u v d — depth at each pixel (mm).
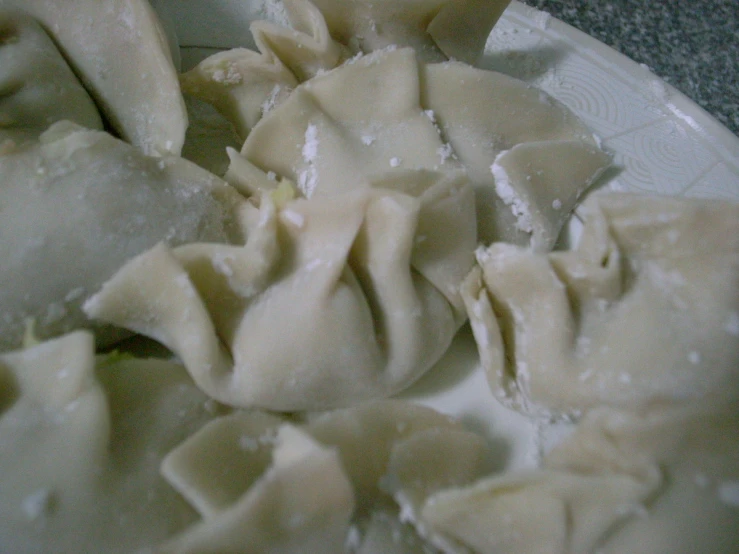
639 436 109
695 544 104
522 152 155
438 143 154
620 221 128
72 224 133
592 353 127
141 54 163
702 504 106
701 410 109
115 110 169
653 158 177
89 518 106
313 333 126
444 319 139
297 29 179
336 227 128
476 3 175
